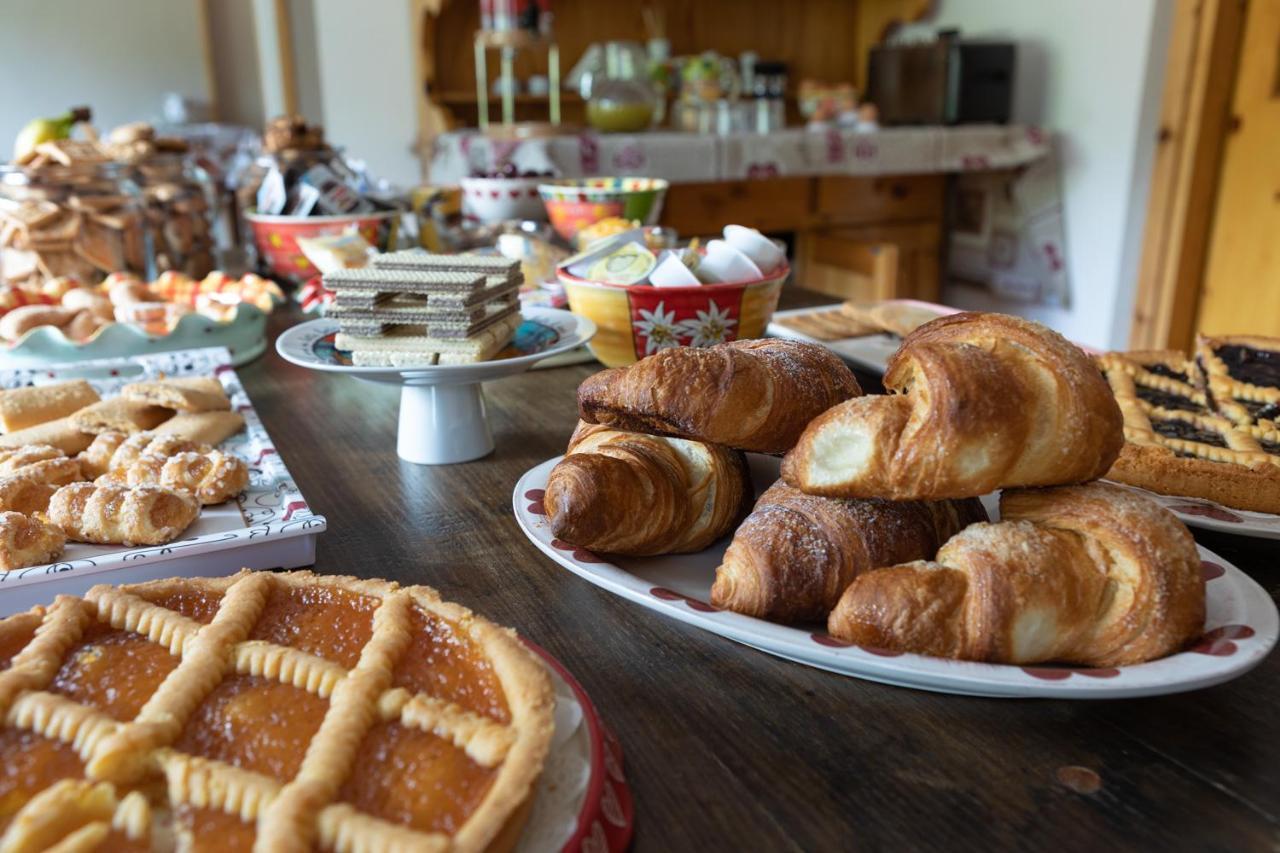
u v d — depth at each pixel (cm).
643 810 39
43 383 94
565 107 291
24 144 142
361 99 275
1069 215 279
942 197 305
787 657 46
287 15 345
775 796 39
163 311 110
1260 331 251
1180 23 243
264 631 44
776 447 53
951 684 41
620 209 135
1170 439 71
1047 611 40
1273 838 36
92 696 39
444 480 75
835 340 107
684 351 53
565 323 85
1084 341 282
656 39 290
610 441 56
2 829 32
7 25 312
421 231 149
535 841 32
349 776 34
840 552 45
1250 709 44
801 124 315
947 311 111
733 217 264
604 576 49
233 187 177
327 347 78
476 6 274
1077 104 271
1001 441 42
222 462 65
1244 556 59
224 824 32
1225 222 254
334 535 65
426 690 39
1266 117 238
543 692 37
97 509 57
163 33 332
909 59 274
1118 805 38
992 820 38
